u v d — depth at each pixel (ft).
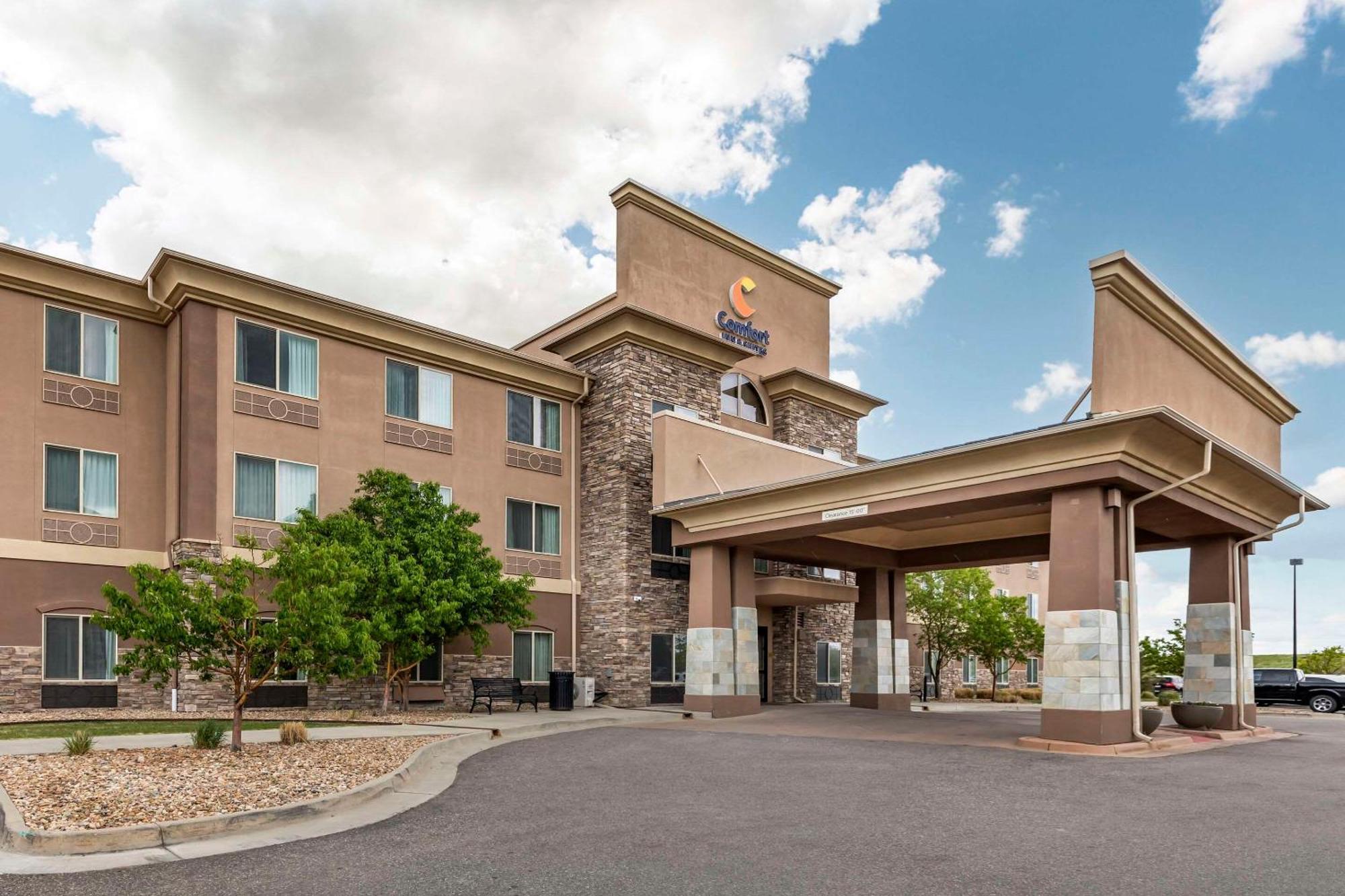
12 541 65.62
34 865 25.30
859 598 96.78
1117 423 53.11
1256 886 24.08
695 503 81.20
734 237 109.40
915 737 60.03
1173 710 69.62
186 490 69.67
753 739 58.29
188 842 28.09
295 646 43.27
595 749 52.47
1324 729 76.07
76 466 69.67
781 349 115.65
